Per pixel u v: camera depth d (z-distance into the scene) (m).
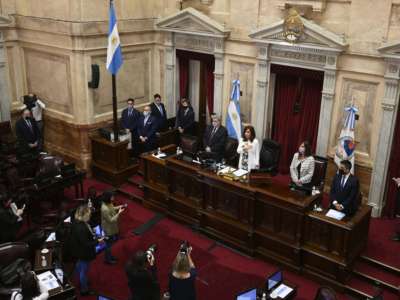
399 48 7.25
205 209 7.92
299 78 8.86
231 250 7.57
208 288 6.62
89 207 6.74
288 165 9.61
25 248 6.22
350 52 7.92
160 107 10.39
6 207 6.98
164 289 6.58
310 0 8.15
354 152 8.31
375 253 7.08
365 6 7.61
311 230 6.75
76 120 9.92
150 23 10.52
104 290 6.57
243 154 8.12
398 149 7.92
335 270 6.61
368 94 7.97
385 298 6.38
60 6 9.29
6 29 10.15
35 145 9.76
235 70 9.66
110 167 9.75
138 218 8.54
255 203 7.15
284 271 7.07
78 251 6.12
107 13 9.64
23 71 10.72
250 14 9.05
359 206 6.84
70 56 9.46
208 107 10.48
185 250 5.27
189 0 10.04
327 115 8.49
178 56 10.55
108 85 10.16
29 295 4.95
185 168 8.00
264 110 9.38
